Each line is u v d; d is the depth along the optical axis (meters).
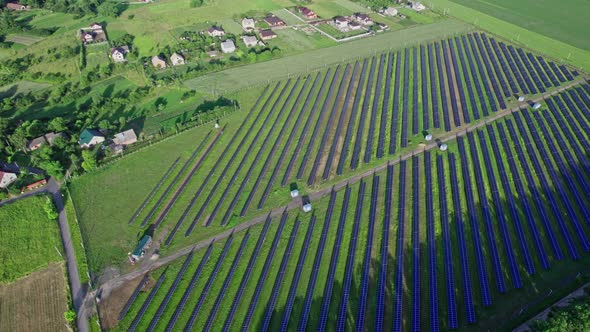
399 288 67.38
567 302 62.84
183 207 87.75
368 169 95.62
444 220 79.94
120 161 101.50
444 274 69.81
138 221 84.19
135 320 65.56
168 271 73.56
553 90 122.94
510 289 66.06
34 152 104.19
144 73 143.62
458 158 97.50
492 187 87.38
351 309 65.38
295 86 133.88
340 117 116.12
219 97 129.50
